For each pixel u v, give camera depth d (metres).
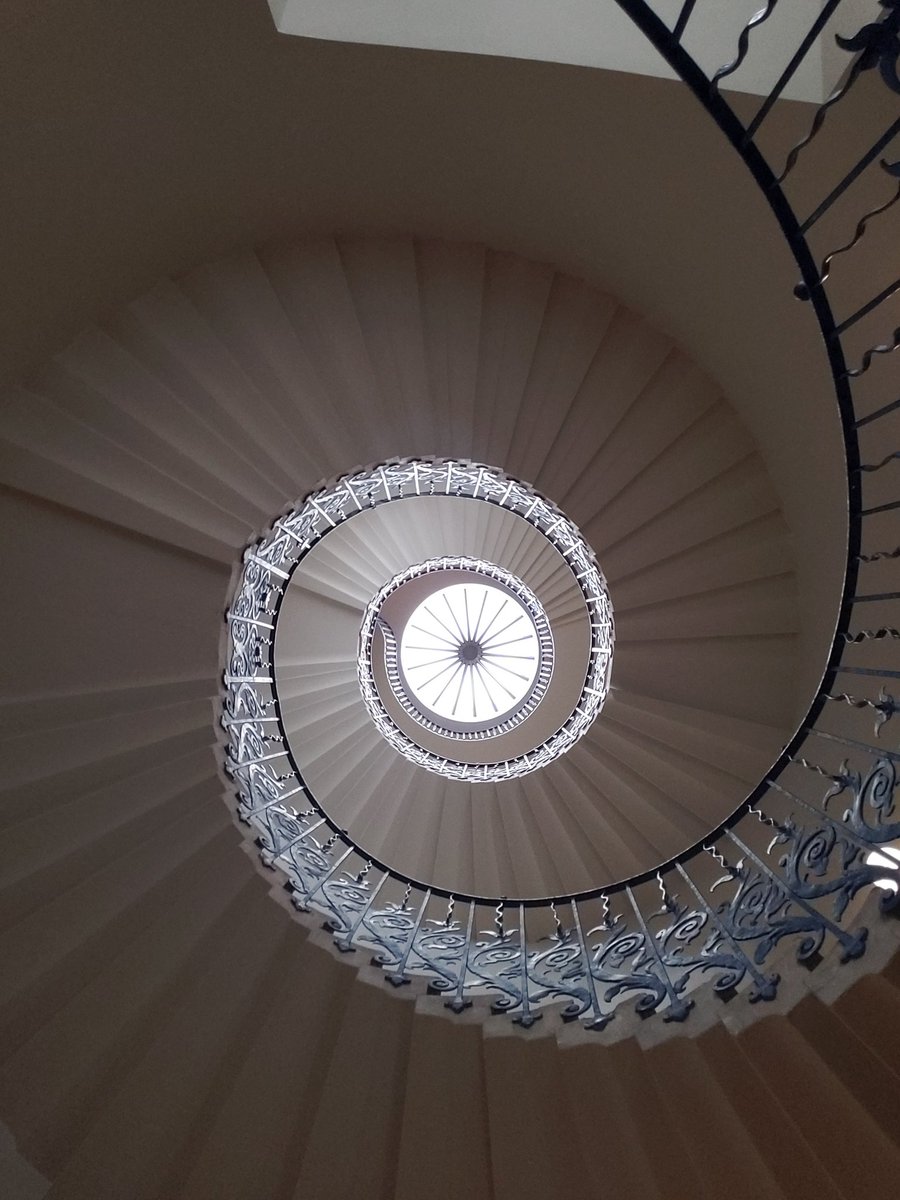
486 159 3.23
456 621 9.29
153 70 2.54
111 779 3.08
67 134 2.53
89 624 3.11
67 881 2.99
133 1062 2.97
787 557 4.08
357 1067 2.96
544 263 3.86
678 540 4.30
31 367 3.03
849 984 2.02
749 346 3.48
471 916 3.37
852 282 2.76
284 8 2.51
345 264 3.73
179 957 3.07
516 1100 2.74
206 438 3.39
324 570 6.29
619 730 4.91
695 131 2.65
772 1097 2.29
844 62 2.16
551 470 4.25
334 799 5.66
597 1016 2.70
